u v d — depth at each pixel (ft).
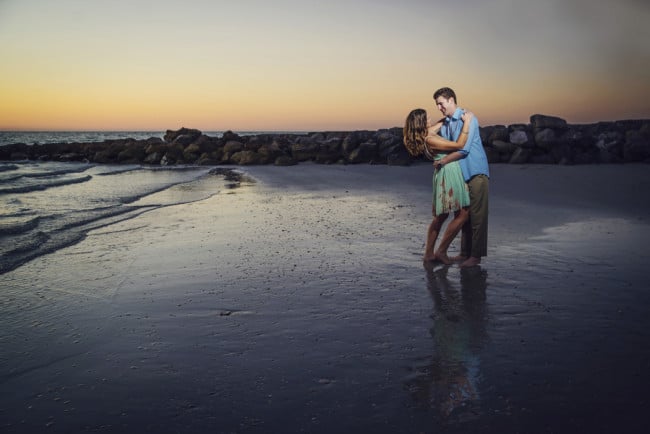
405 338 9.54
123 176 54.08
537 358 8.52
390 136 68.80
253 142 81.97
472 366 8.23
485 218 15.03
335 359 8.61
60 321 10.82
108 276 14.49
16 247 18.12
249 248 17.98
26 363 8.67
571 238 19.08
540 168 51.60
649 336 9.46
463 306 11.45
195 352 9.02
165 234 20.88
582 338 9.39
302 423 6.55
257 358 8.71
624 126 67.67
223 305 11.76
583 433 6.21
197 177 51.80
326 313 11.08
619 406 6.86
